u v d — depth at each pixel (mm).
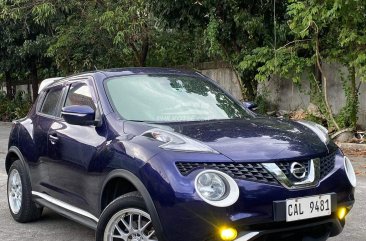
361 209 6457
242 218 3775
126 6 14266
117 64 16578
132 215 4223
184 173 3848
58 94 5969
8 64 19812
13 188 6453
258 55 11617
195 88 5512
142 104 5012
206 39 12422
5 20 17000
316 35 10914
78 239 5648
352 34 9938
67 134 5195
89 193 4758
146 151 4098
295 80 11500
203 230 3760
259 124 4707
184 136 4184
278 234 3945
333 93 12641
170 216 3834
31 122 6203
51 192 5562
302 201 3955
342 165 4398
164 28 13625
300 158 4062
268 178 3902
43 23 15844
